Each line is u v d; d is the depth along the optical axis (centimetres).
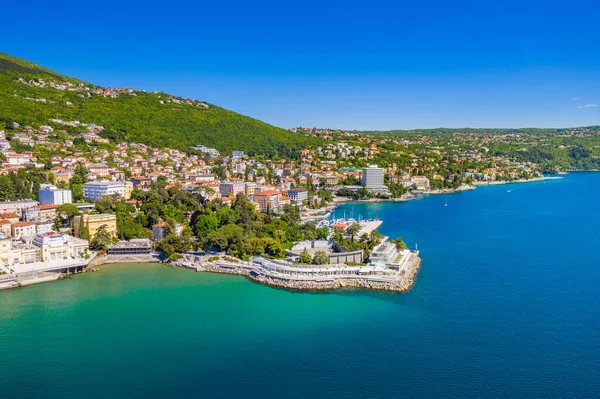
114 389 15500
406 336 18925
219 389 15438
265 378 16012
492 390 15362
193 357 17450
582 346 18088
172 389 15462
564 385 15625
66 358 17488
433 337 18825
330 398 14938
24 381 16038
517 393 15212
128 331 19638
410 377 16025
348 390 15338
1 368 16862
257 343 18400
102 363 17112
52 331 19725
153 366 16838
